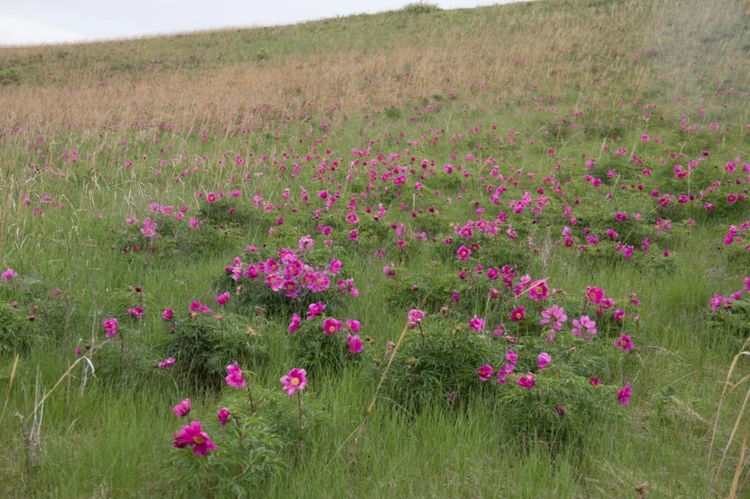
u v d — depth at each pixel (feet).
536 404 10.06
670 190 29.01
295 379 9.16
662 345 13.98
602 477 9.21
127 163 32.01
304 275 14.37
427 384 11.00
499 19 88.89
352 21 109.09
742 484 9.05
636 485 8.79
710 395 11.58
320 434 9.70
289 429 9.33
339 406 10.57
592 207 25.16
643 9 79.10
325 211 24.06
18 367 11.34
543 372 10.61
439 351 11.37
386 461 9.35
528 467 9.07
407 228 23.72
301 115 50.78
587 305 14.42
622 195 28.02
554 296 14.78
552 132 42.55
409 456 9.26
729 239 19.48
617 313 13.43
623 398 10.30
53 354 12.22
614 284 17.74
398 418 10.66
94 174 28.40
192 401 11.07
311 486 8.50
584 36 70.90
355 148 41.09
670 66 57.82
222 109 48.96
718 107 45.44
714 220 25.39
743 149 36.91
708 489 8.87
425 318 13.53
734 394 11.80
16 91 74.13
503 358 11.48
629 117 45.24
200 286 16.89
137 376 11.55
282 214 24.86
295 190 30.17
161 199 26.17
